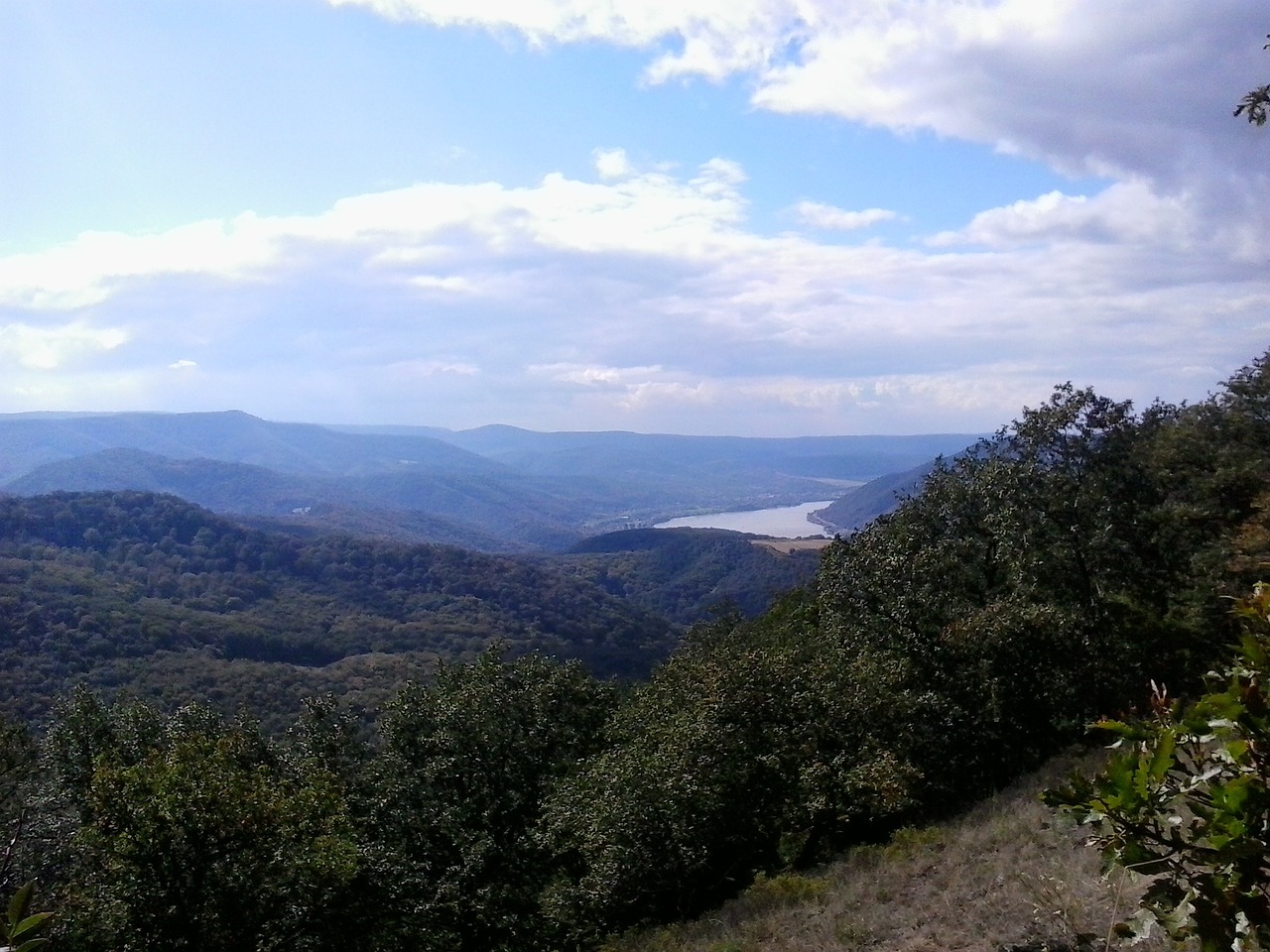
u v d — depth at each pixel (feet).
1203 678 11.37
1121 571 73.05
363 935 60.85
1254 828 9.83
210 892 50.85
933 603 68.13
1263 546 66.90
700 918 48.96
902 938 28.58
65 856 52.16
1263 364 88.07
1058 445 78.38
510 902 70.18
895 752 59.47
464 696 81.51
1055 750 61.16
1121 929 11.39
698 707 62.13
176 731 68.54
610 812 56.08
